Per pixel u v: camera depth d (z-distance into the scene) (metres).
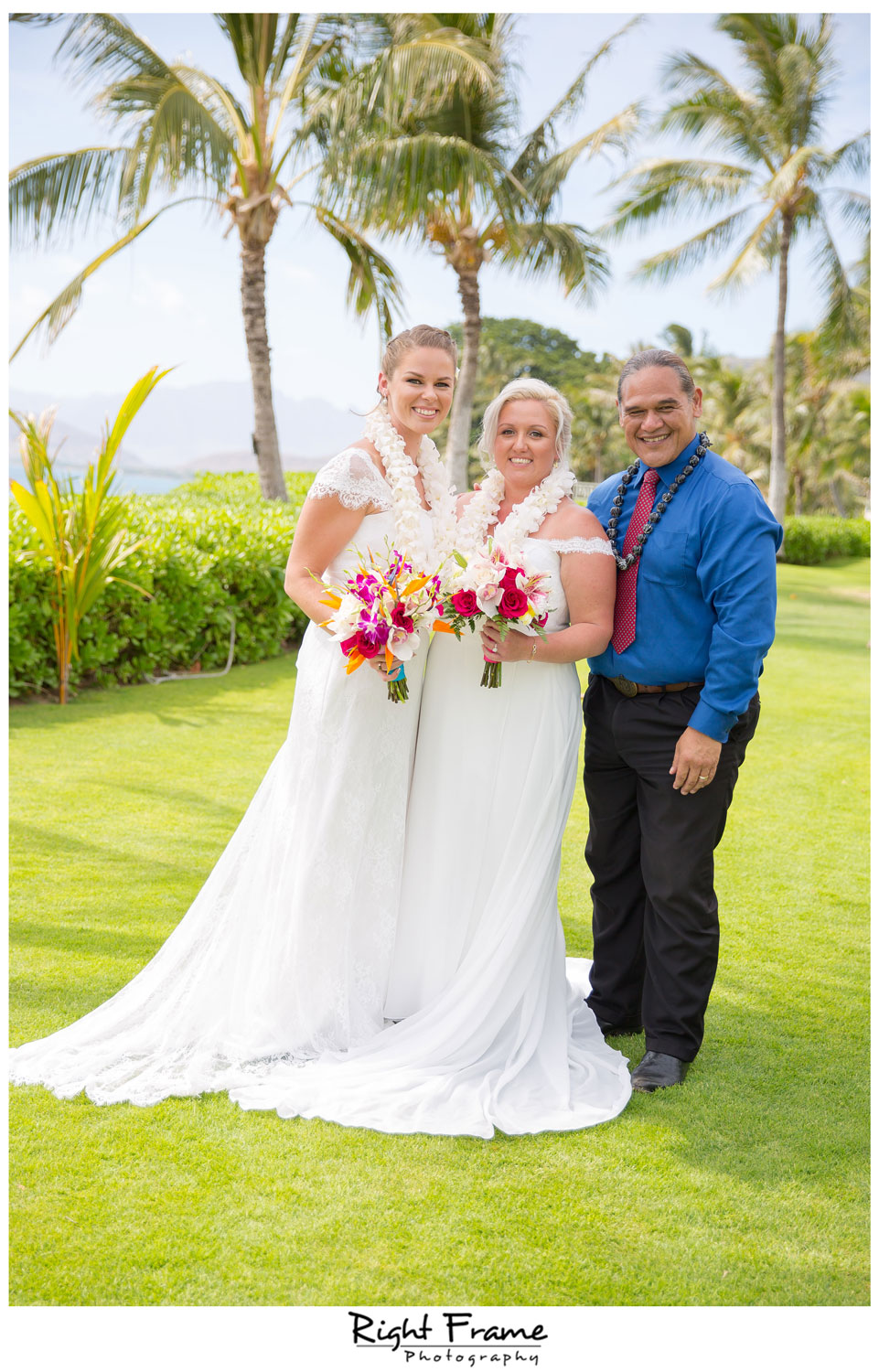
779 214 19.47
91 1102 2.45
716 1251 1.99
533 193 14.37
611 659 2.74
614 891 2.99
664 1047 2.69
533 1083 2.61
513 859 2.76
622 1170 2.24
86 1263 1.89
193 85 11.67
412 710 2.84
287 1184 2.14
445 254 14.67
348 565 2.77
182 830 4.48
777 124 18.33
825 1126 2.45
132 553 7.43
